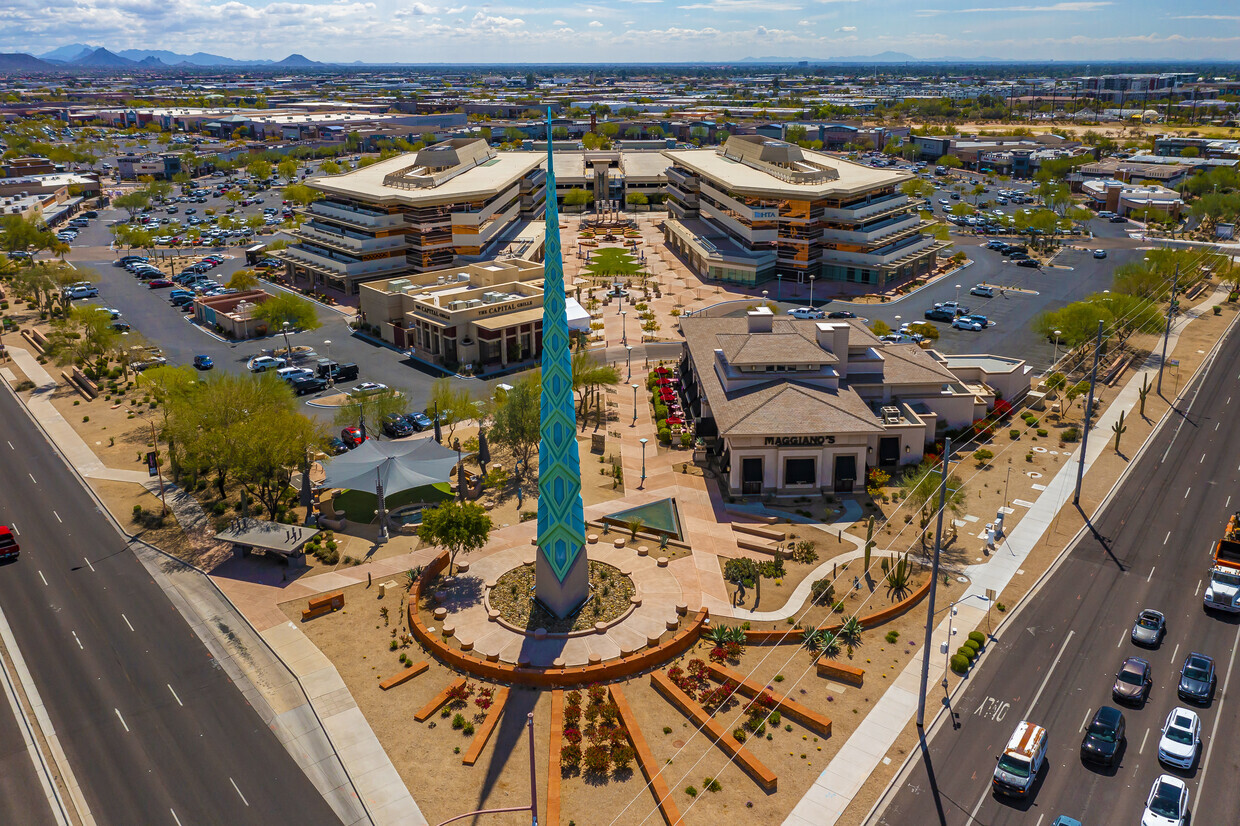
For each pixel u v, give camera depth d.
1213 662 75.00
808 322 132.62
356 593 88.88
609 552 95.31
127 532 102.25
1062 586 88.56
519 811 62.16
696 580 90.12
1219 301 190.88
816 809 61.91
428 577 90.19
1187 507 103.75
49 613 87.19
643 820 61.28
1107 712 67.75
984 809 61.69
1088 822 60.22
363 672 77.00
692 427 125.06
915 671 76.19
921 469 110.56
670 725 70.50
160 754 68.62
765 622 83.12
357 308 195.12
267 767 67.00
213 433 104.25
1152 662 76.69
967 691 73.62
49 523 104.88
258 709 73.12
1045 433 123.94
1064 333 151.88
